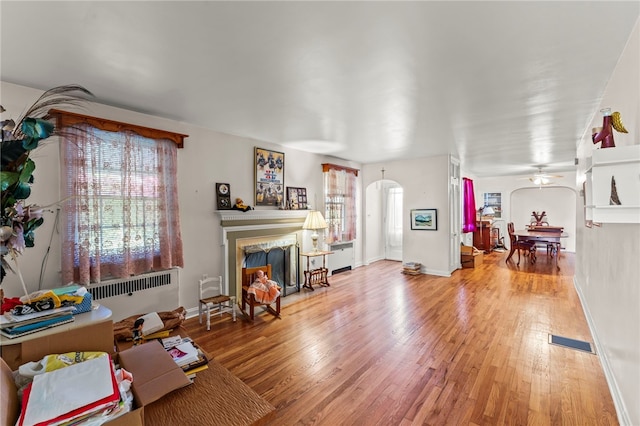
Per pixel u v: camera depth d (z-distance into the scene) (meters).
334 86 2.48
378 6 1.49
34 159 2.52
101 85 2.46
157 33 1.73
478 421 1.89
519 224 9.48
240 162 4.17
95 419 0.88
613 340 2.18
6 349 1.30
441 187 5.80
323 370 2.49
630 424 1.71
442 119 3.35
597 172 1.59
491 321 3.52
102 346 1.32
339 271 6.11
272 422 1.89
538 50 1.92
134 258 3.10
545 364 2.56
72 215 2.68
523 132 3.91
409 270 5.96
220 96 2.71
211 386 1.25
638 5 1.48
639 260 1.61
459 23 1.64
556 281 5.33
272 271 4.67
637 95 1.64
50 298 1.45
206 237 3.80
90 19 1.59
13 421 0.85
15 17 1.56
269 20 1.61
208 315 3.34
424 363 2.59
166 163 3.36
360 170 6.82
